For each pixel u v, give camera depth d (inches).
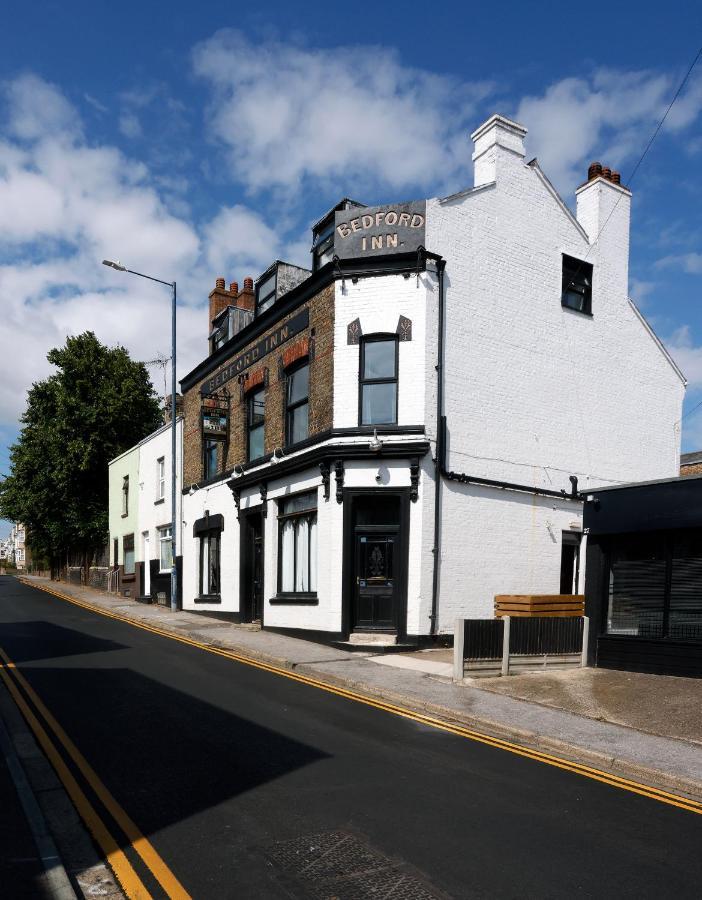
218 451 847.1
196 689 392.2
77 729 304.7
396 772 256.1
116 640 596.1
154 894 165.0
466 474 588.1
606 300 717.3
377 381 581.9
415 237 580.4
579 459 672.4
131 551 1179.3
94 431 1475.1
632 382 727.7
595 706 363.9
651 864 185.2
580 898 165.8
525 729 316.5
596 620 481.7
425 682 418.0
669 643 439.8
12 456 1585.9
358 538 577.0
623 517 471.5
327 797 228.4
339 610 568.7
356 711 353.7
